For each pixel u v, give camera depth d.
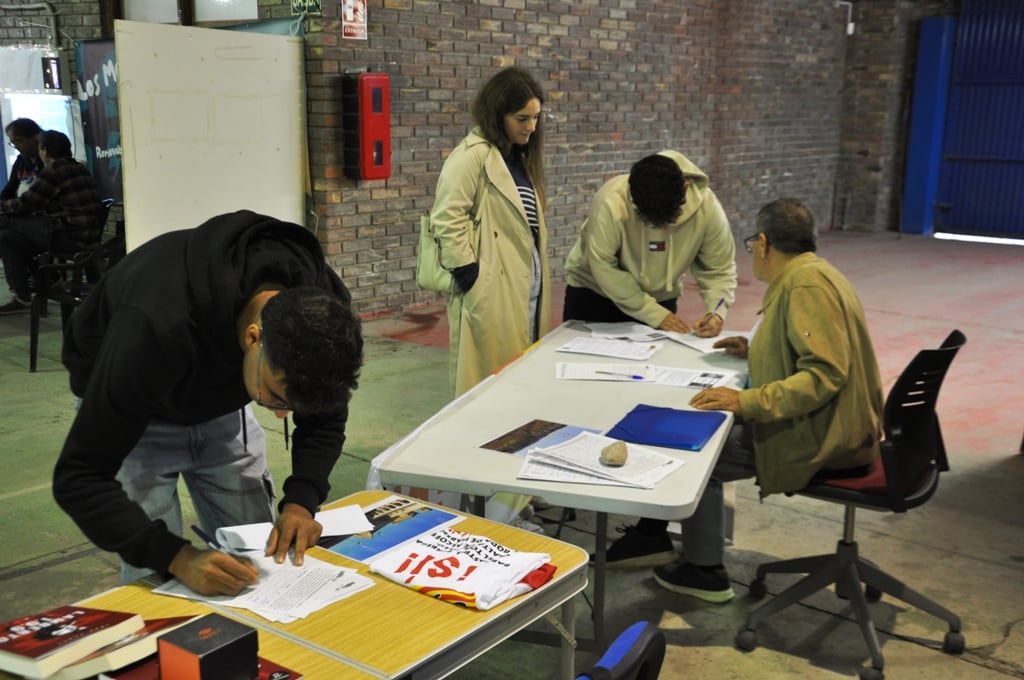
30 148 7.16
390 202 7.21
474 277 3.50
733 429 2.96
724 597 3.08
